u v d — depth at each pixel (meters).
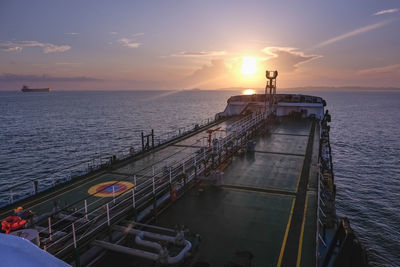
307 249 11.62
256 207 15.35
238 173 20.81
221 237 12.48
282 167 22.06
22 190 36.78
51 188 18.42
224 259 10.91
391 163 54.69
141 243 10.51
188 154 26.50
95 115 125.50
